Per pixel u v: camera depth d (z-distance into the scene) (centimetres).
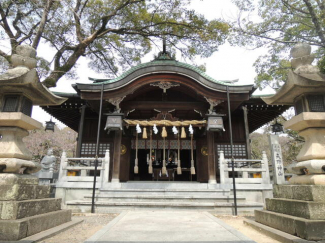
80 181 1061
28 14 1408
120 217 718
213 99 1234
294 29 1430
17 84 533
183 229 556
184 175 1722
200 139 1544
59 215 598
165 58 1480
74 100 1385
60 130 4275
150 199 966
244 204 891
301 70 549
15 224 432
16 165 513
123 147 1511
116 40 1889
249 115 1588
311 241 411
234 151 1484
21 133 562
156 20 1794
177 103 1350
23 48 584
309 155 513
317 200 457
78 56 1612
